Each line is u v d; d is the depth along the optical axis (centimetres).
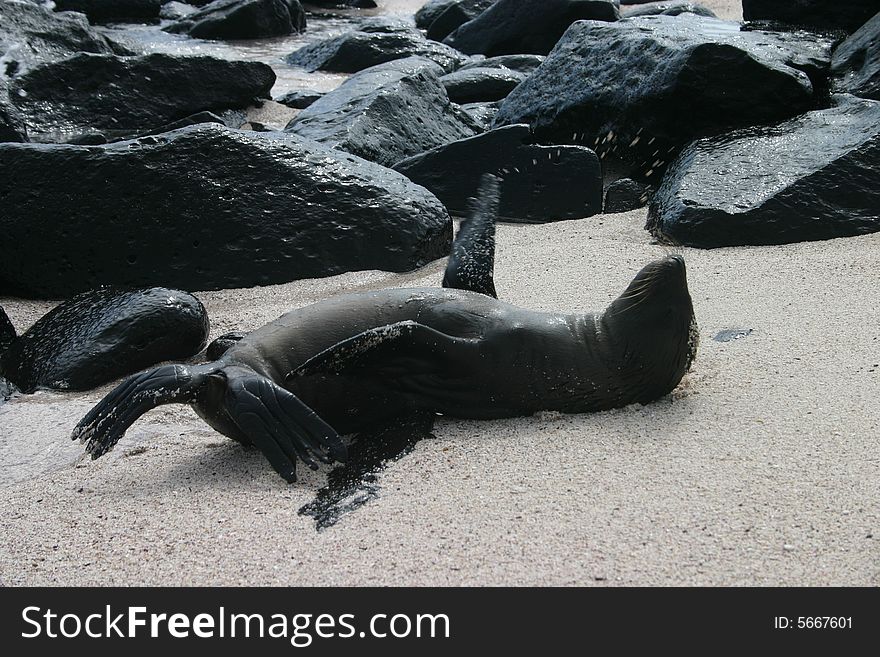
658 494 438
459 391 517
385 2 2900
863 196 822
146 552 430
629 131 1070
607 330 519
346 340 484
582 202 960
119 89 1335
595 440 491
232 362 508
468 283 570
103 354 643
